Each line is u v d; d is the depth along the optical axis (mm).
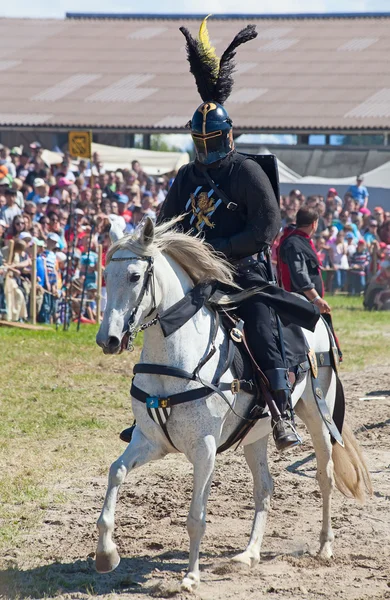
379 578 8773
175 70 56781
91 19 65125
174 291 8047
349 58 56844
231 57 9188
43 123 50938
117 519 10555
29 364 20031
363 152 47031
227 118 8609
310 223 11555
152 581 8617
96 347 22719
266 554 9469
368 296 35000
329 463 9680
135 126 50406
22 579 8570
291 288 11359
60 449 13469
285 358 8734
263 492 9266
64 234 29125
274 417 8570
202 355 8102
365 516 10852
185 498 11422
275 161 8750
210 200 8641
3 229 26781
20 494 11297
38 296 26781
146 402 7926
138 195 36688
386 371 21406
